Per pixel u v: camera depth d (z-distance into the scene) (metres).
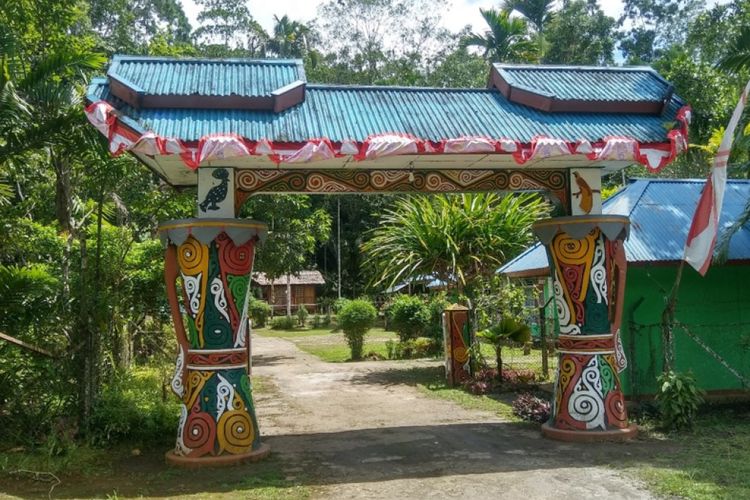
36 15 11.35
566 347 7.72
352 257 42.28
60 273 9.11
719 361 9.13
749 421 8.23
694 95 15.84
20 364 7.66
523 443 7.38
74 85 8.07
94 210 10.66
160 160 6.83
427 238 13.50
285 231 19.08
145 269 10.69
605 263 7.61
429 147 6.50
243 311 6.99
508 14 29.61
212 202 7.01
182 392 6.83
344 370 15.38
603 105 7.70
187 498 5.49
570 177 7.83
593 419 7.42
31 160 9.62
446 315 12.45
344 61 33.81
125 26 22.14
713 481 5.60
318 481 5.96
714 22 18.69
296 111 7.08
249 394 6.98
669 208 9.95
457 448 7.21
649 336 9.44
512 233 13.59
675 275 9.65
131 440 7.62
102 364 8.98
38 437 7.31
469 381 11.96
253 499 5.44
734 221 9.76
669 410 7.75
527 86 7.82
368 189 7.54
